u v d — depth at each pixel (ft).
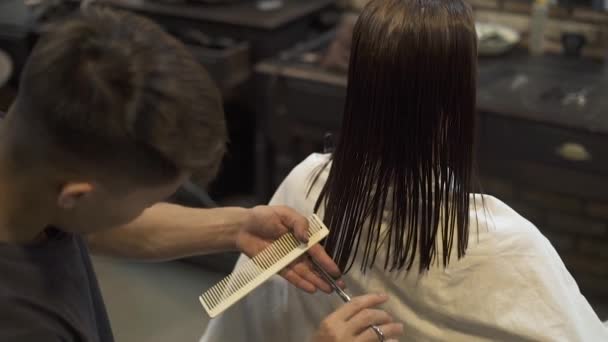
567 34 7.85
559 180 6.75
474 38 2.67
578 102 6.75
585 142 6.44
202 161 2.28
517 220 3.02
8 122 2.32
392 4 2.66
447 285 3.00
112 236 3.56
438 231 2.93
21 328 2.44
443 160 2.80
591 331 3.02
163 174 2.27
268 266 3.02
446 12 2.62
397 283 3.09
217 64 7.90
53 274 2.59
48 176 2.30
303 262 3.14
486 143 6.88
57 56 2.17
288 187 3.33
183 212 3.56
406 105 2.70
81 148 2.18
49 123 2.16
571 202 7.48
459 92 2.71
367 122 2.80
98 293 3.08
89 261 3.02
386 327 2.83
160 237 3.55
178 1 8.72
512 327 2.92
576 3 7.93
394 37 2.62
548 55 7.97
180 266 5.42
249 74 8.38
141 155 2.21
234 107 8.86
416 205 2.88
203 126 2.23
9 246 2.46
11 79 8.50
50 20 8.71
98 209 2.39
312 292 3.13
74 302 2.67
